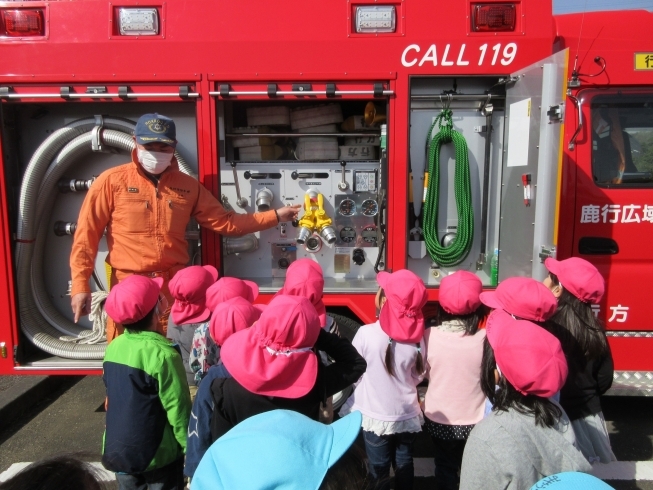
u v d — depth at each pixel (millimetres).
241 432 1062
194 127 3832
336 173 3848
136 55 3518
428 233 3756
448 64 3512
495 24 3486
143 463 2193
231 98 3541
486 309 2881
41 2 3512
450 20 3502
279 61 3506
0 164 3631
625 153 3730
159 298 2510
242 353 1852
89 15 3525
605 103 3705
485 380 2113
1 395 4082
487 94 3723
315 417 2025
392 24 3492
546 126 3125
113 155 3943
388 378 2531
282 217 3625
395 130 3555
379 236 3791
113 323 3412
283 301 1877
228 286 2658
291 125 3932
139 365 2188
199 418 2027
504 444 1717
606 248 3748
